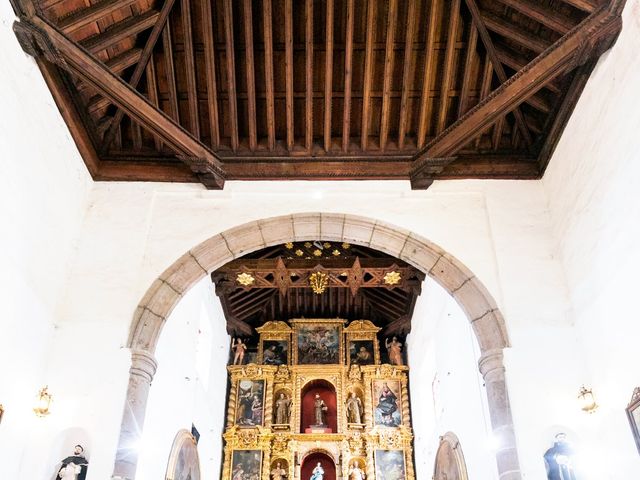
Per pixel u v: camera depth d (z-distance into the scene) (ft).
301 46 31.55
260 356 57.36
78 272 30.19
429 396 48.93
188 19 29.76
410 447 52.95
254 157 33.47
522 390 27.40
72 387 27.32
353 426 53.98
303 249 49.29
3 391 24.07
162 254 31.27
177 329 38.34
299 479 51.65
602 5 24.18
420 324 51.55
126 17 28.43
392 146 33.63
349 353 57.36
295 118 33.73
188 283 31.09
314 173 33.40
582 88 27.73
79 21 25.96
